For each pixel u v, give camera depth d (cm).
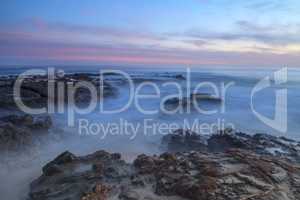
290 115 2658
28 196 1038
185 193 896
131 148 1747
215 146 1628
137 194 909
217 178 949
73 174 1075
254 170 1015
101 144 1827
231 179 947
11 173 1327
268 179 966
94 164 1122
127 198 888
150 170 1061
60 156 1205
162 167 1065
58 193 967
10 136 1556
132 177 1023
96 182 987
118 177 1033
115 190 941
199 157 1138
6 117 1884
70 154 1213
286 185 954
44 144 1720
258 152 1418
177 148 1688
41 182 1082
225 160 1105
